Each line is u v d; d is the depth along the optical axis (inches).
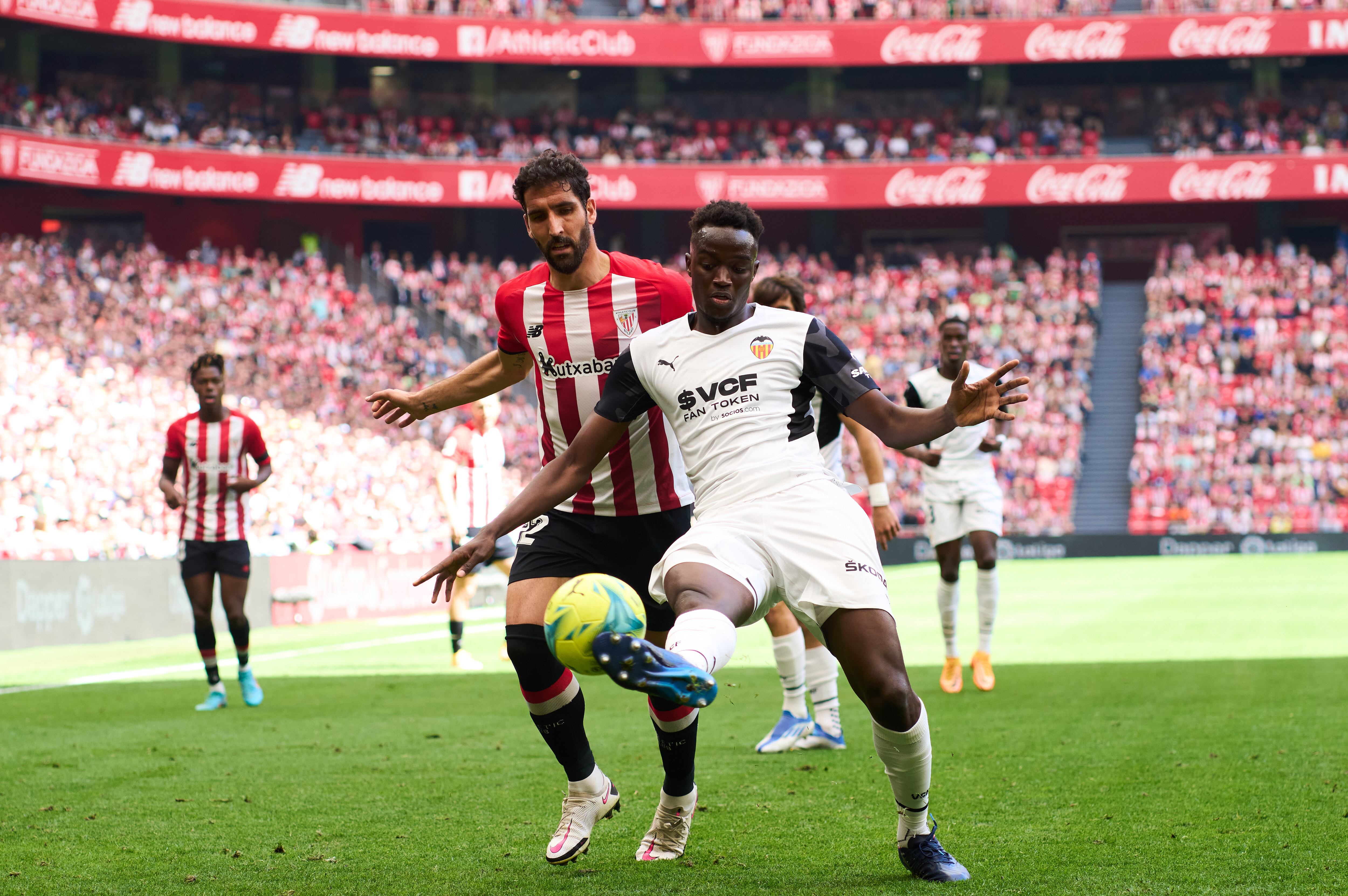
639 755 269.4
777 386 164.2
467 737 302.4
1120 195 1501.0
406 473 1136.8
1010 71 1647.4
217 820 211.0
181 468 375.9
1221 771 238.2
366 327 1316.4
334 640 632.4
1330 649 465.4
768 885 163.0
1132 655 463.2
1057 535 1285.7
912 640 542.3
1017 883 160.7
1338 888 156.2
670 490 192.9
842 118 1659.7
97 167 1302.9
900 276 1534.2
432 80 1601.9
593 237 191.3
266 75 1537.9
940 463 369.7
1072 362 1439.5
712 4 1599.4
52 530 836.6
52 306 1113.4
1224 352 1419.8
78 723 335.6
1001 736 285.3
